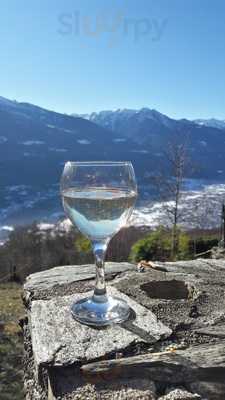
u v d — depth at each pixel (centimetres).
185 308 34
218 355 27
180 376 25
